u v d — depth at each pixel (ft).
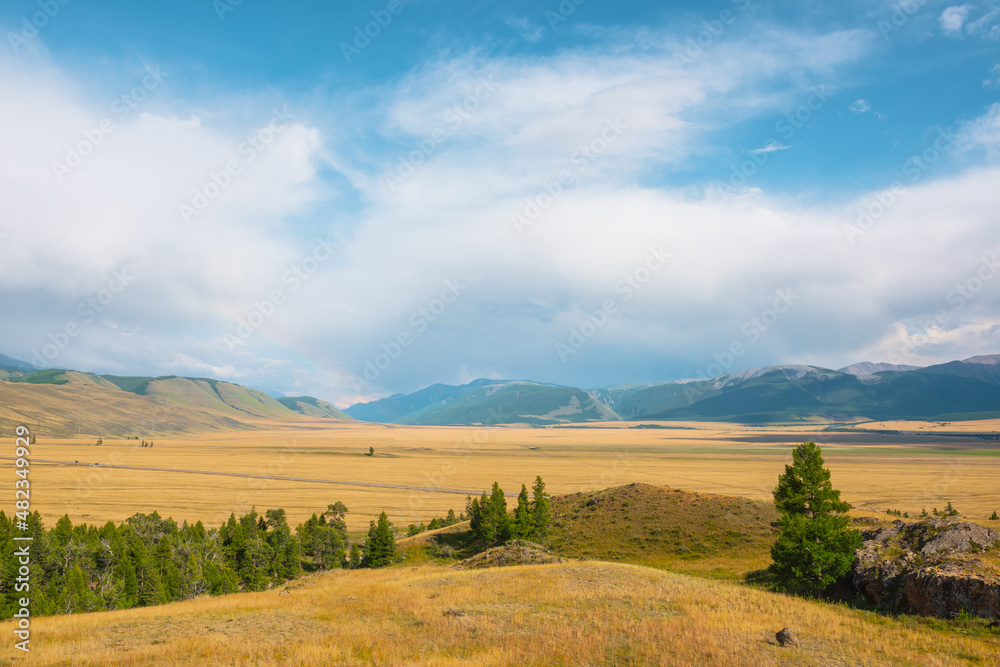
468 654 76.95
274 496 647.56
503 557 194.18
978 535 112.78
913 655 73.97
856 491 652.48
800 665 69.82
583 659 72.95
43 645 81.51
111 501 588.50
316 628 93.25
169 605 138.82
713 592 117.08
